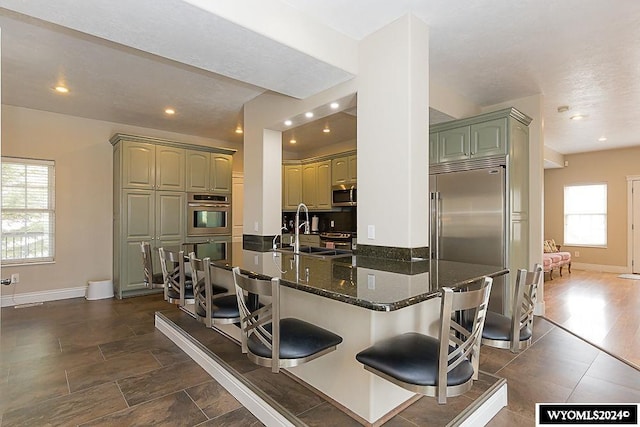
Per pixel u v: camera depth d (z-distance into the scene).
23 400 2.29
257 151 4.14
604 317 4.16
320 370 2.20
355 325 1.98
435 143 4.21
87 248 5.20
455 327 1.71
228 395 2.36
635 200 7.25
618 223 7.46
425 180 2.60
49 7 1.93
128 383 2.51
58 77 3.68
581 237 7.96
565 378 2.56
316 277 2.04
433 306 2.23
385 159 2.62
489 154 3.77
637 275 7.06
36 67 3.44
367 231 2.77
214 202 5.86
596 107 4.59
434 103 3.72
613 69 3.43
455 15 2.52
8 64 3.38
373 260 2.65
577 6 2.41
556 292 5.57
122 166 4.99
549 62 3.27
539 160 4.13
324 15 2.50
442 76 3.59
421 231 2.57
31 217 4.79
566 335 3.50
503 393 2.20
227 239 6.01
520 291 1.96
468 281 1.91
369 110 2.74
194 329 3.34
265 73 2.78
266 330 1.95
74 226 5.10
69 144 5.05
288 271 2.25
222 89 3.97
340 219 6.52
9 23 2.67
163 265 3.04
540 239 4.13
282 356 1.75
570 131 5.91
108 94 4.17
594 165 7.76
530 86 3.87
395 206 2.56
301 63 2.61
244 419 2.10
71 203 5.07
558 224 8.27
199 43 2.32
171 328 3.38
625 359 2.90
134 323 3.89
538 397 2.30
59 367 2.77
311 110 3.34
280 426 1.95
